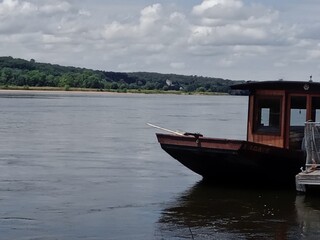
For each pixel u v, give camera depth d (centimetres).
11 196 1966
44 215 1695
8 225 1576
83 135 4469
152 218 1669
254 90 2155
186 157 2094
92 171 2575
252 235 1492
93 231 1526
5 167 2652
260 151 1977
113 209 1784
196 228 1558
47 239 1448
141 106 11494
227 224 1602
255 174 2067
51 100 13450
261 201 1902
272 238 1468
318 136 1950
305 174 1920
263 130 2141
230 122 6481
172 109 10325
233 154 1970
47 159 2962
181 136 2059
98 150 3425
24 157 3030
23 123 5712
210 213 1734
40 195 1991
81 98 16350
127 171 2583
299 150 2034
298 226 1587
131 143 3894
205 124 6081
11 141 3859
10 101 11956
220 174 2141
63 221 1627
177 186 2192
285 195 1998
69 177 2392
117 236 1480
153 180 2336
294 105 2095
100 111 8819
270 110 2128
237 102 17750
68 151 3341
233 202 1891
